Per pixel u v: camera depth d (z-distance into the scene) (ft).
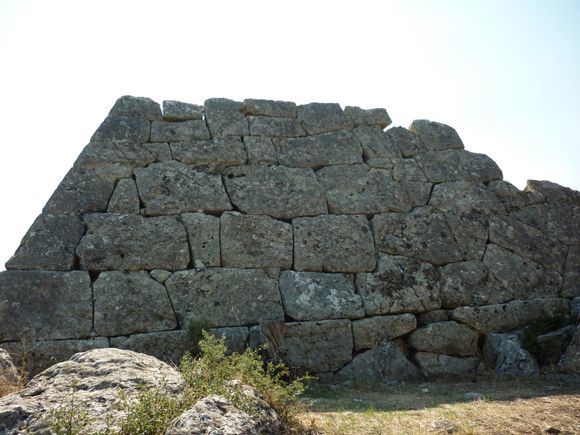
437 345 29.53
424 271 30.96
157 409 13.92
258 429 14.37
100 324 26.18
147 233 28.25
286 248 29.73
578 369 26.55
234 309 28.04
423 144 34.78
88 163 28.89
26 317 25.40
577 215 34.53
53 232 27.14
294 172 31.58
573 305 31.48
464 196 33.50
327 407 21.52
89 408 14.39
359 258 30.42
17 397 14.53
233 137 31.63
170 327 27.12
